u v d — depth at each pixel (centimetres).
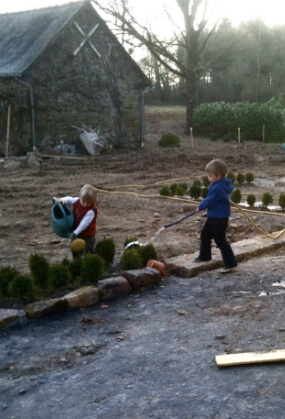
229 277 688
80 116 2481
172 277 705
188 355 470
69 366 464
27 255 827
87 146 2377
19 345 508
